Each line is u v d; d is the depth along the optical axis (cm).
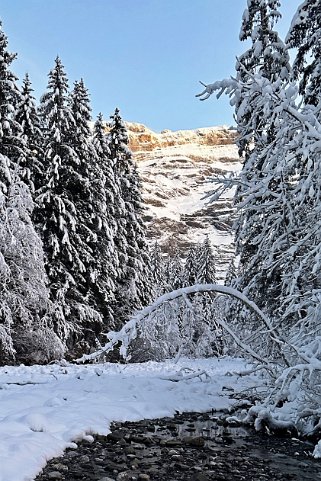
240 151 1237
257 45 1427
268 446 750
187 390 1165
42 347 2261
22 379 1255
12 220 2083
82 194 2698
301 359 813
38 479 520
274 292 1206
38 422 701
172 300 918
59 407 847
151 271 3762
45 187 2500
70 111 2625
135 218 3616
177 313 927
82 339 2605
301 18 1345
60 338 2328
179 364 2122
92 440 705
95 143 3203
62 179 2605
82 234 2662
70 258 2450
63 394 988
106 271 2798
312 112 745
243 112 760
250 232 1113
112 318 2870
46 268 2439
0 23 2267
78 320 2520
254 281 1136
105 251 2780
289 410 865
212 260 4925
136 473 575
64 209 2453
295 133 796
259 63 1434
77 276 2589
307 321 838
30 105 2620
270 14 1455
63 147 2566
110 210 3083
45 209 2508
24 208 2141
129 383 1169
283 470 628
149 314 898
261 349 1022
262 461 667
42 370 1521
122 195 3500
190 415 970
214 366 2089
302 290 927
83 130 2786
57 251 2406
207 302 958
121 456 643
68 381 1211
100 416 826
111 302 3017
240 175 874
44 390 1039
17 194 2145
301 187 789
